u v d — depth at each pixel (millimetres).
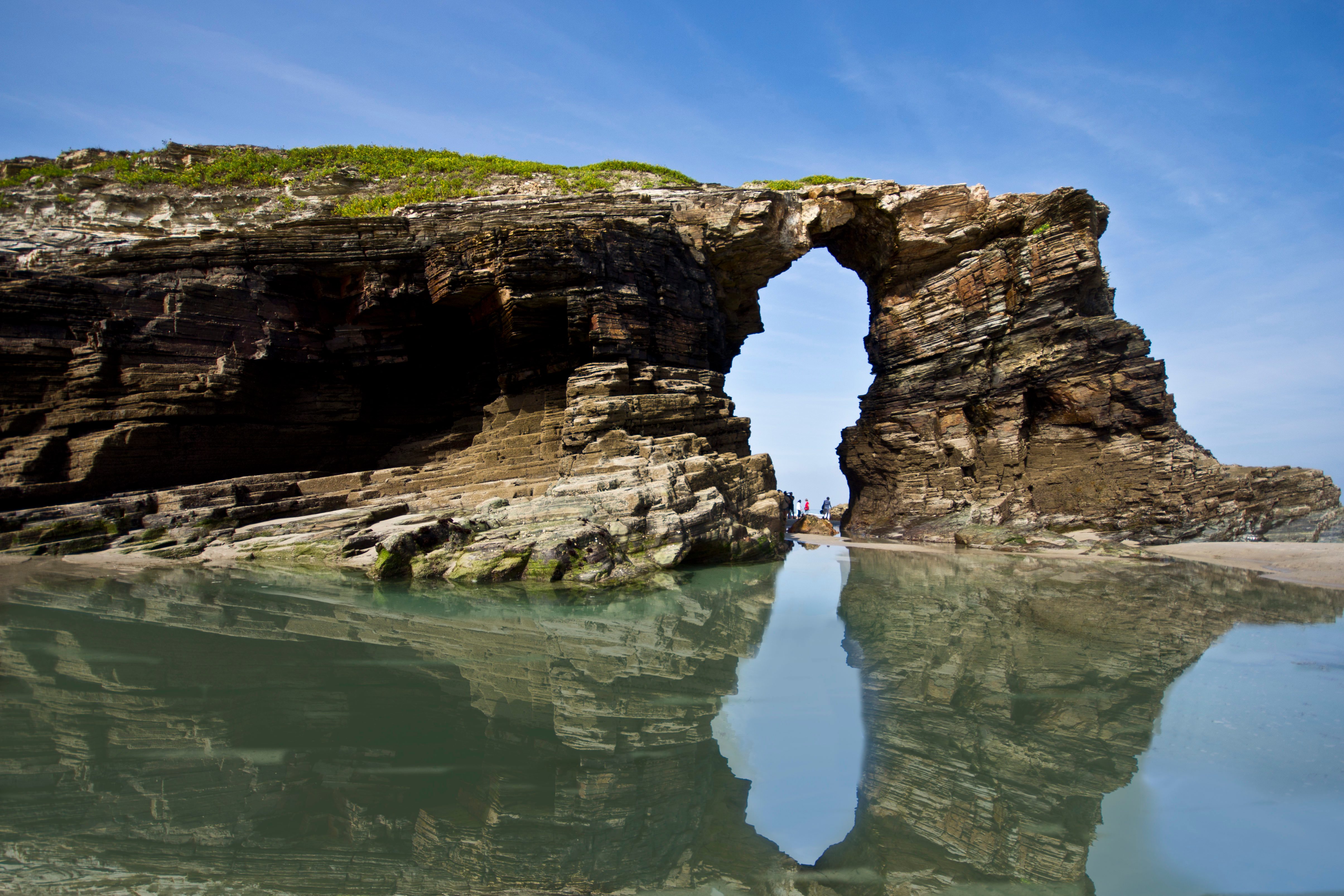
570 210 27812
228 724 7305
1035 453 32625
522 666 9523
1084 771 6688
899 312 35688
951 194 33188
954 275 34031
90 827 5363
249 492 21562
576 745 7039
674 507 18844
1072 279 31344
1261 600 15578
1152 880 4914
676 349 27406
